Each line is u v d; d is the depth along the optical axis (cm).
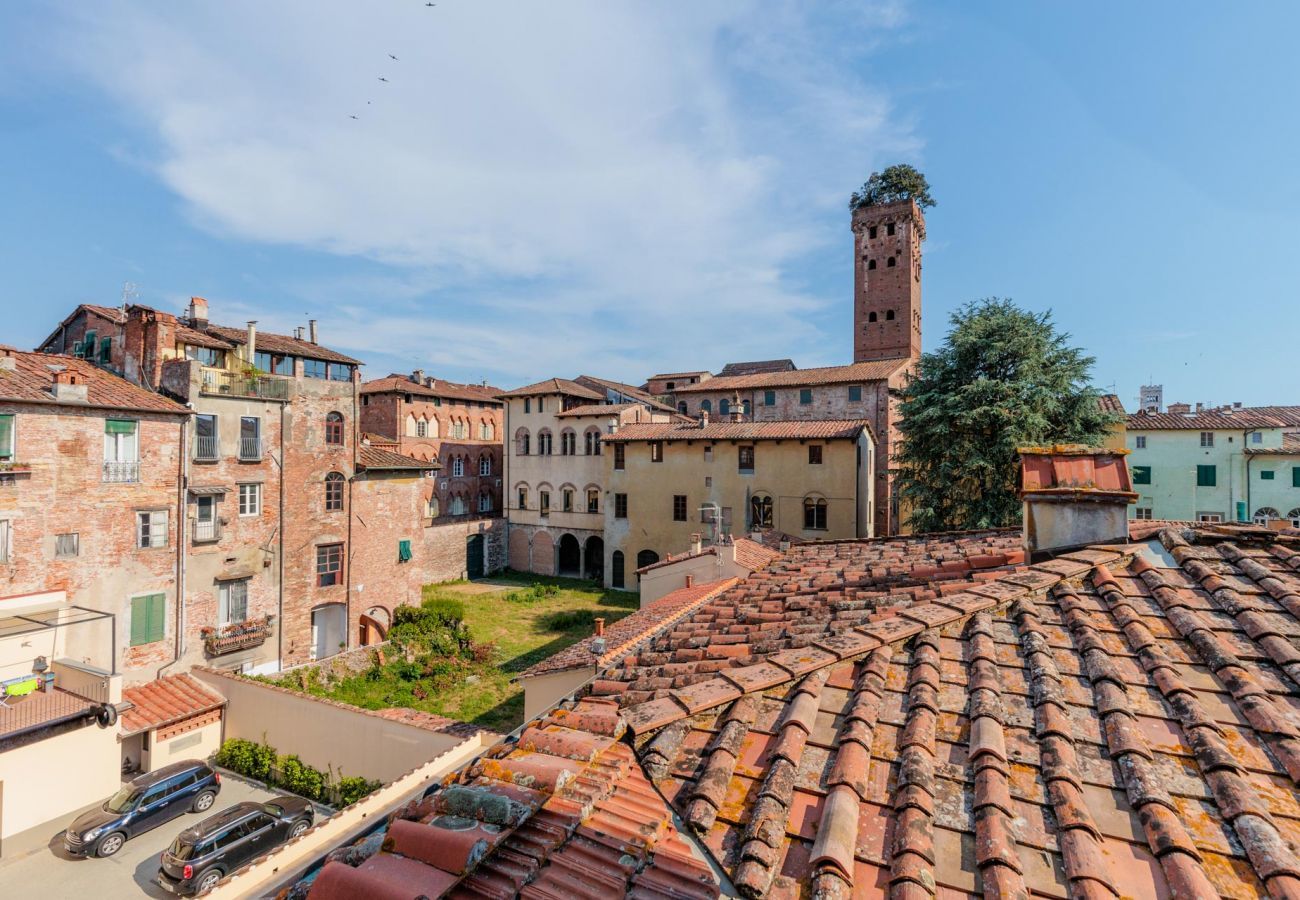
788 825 392
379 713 2081
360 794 1962
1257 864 349
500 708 2586
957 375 3306
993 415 3030
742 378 5856
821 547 1756
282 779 2152
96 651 2277
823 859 355
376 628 3309
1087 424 3180
